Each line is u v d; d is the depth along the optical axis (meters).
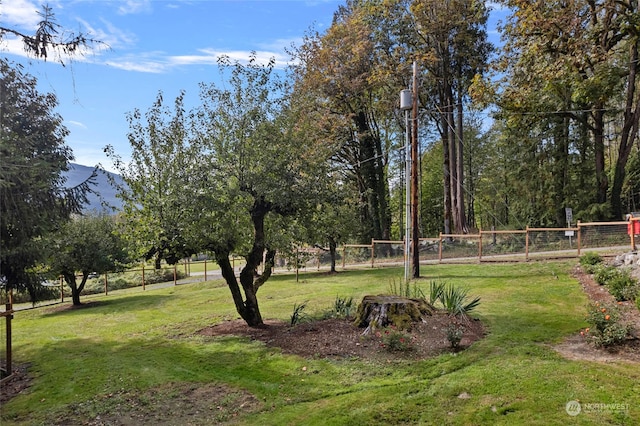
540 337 6.34
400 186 37.12
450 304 7.40
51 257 8.76
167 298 15.22
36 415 4.86
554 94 18.28
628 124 19.38
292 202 7.73
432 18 24.17
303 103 9.02
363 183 29.39
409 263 14.10
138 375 5.92
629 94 19.06
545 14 15.87
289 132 8.23
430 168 40.50
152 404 4.95
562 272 12.03
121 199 7.84
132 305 14.13
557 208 23.91
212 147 7.94
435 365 5.44
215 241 7.30
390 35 25.36
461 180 26.88
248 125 7.93
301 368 5.76
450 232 29.11
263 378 5.55
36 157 7.04
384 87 26.53
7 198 5.89
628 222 13.54
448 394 4.54
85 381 5.84
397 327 6.62
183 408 4.81
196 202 6.93
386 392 4.74
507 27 18.08
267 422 4.32
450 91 26.95
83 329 10.13
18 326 11.45
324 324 7.52
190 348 7.20
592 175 22.69
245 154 7.84
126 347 7.72
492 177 35.81
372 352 6.05
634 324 6.43
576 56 15.08
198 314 10.78
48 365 6.85
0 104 6.55
